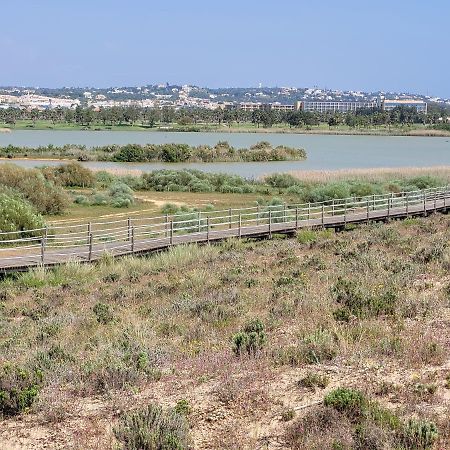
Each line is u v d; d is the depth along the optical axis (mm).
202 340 12188
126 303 17078
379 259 19953
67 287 20219
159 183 65812
